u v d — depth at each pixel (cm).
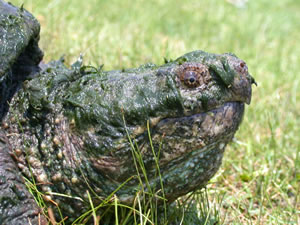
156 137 34
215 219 42
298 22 172
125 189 36
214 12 149
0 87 39
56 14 83
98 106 35
